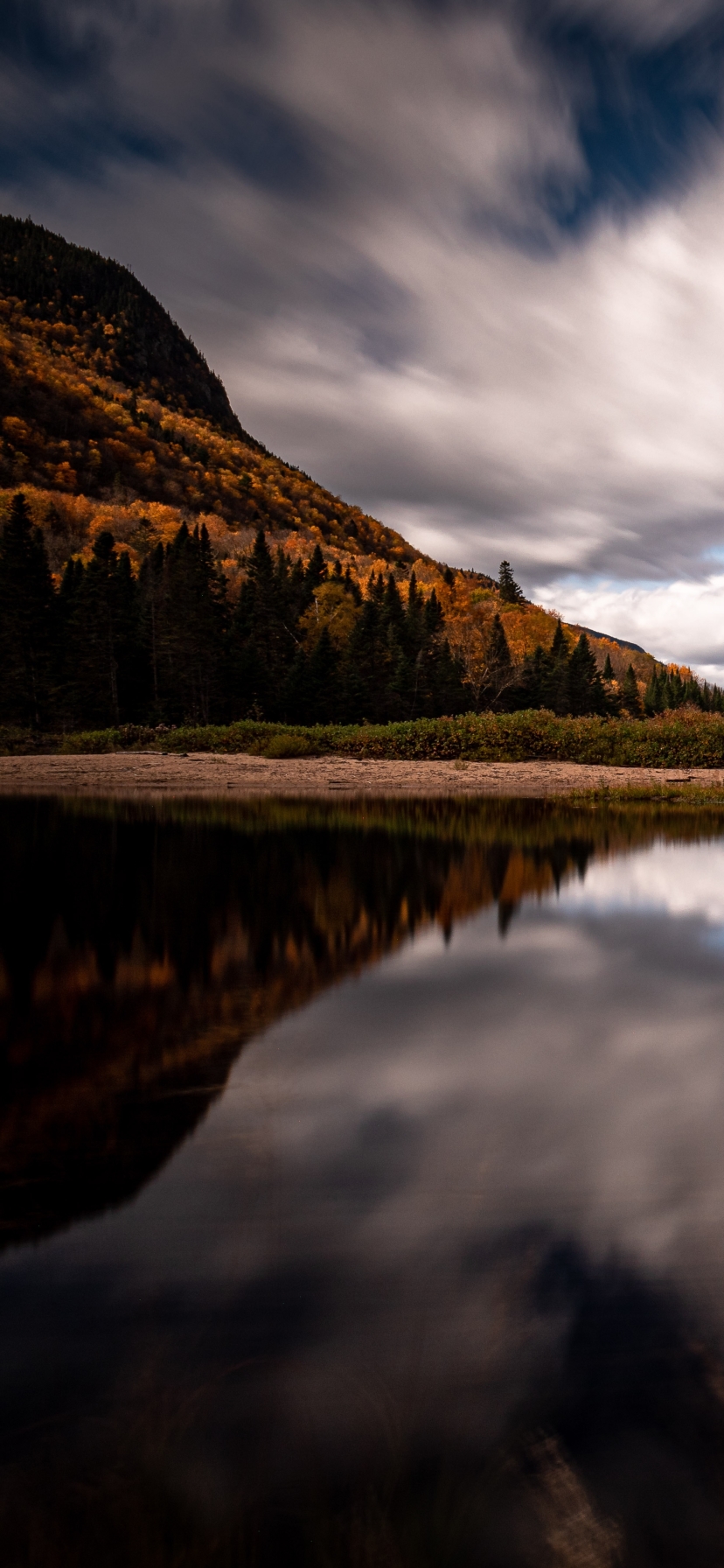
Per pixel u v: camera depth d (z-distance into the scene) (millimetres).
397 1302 934
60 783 13750
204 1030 1934
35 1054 1743
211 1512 693
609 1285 968
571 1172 1249
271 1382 814
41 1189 1170
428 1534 675
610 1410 794
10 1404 793
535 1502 708
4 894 3811
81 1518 692
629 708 63219
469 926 3166
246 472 170250
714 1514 703
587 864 4977
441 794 12031
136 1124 1399
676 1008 2137
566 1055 1780
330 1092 1555
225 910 3451
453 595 73875
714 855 5418
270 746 20812
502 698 52656
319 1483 723
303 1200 1152
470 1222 1103
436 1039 1875
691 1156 1308
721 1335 887
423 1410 787
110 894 3824
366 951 2758
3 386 142625
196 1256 1018
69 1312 915
